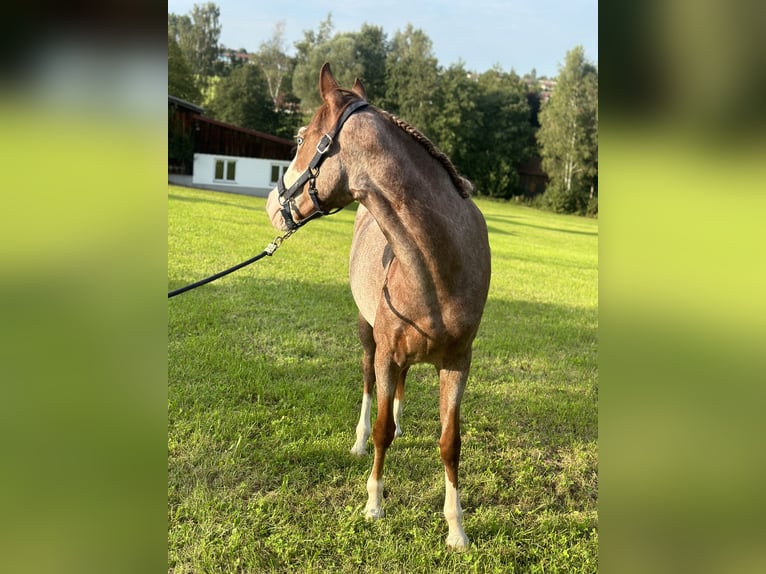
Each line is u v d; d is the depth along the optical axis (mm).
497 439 3617
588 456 3459
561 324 6527
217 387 3902
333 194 2240
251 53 39531
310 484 3035
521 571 2514
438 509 2900
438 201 2197
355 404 3902
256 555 2496
